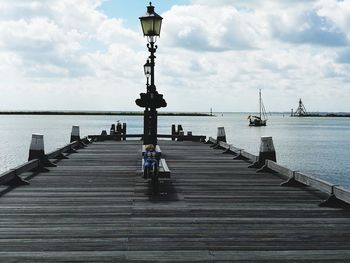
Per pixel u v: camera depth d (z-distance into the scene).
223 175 12.38
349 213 7.91
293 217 7.60
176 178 11.82
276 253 5.73
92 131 95.25
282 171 11.63
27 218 7.41
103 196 9.31
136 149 20.41
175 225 7.04
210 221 7.30
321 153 55.31
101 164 14.66
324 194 9.66
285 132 110.88
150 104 14.76
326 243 6.16
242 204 8.62
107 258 5.51
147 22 14.08
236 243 6.14
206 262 5.40
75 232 6.61
